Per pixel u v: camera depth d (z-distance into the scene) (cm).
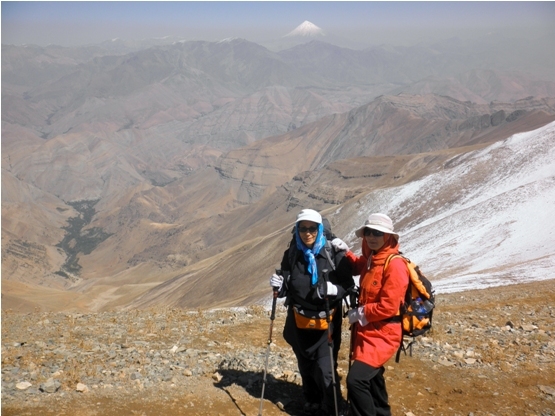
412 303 670
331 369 720
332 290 700
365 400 664
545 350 1087
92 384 764
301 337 733
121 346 983
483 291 2564
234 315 1379
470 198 13988
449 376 931
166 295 17238
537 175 13588
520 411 794
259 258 15475
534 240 6744
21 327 1106
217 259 19788
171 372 839
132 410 696
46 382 735
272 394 805
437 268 6781
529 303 1855
